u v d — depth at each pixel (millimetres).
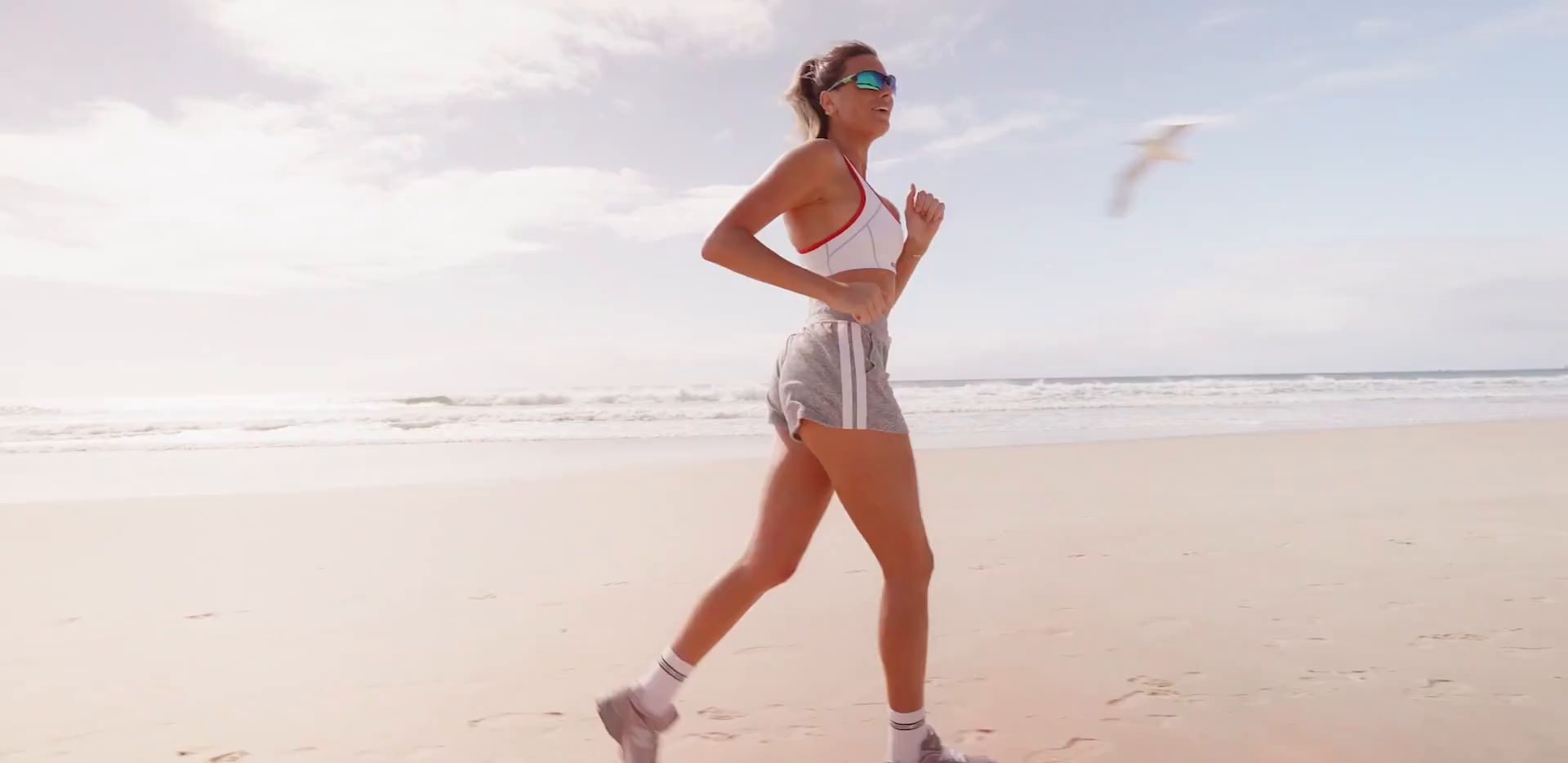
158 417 20250
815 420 2014
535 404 24688
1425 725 2512
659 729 2203
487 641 3537
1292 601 3900
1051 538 5469
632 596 4285
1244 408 21656
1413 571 4410
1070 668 3068
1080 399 25844
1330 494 7125
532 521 6477
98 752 2473
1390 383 33469
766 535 2174
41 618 3902
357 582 4555
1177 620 3641
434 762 2400
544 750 2480
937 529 5820
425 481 9281
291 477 9742
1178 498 7062
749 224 1973
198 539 5766
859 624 3721
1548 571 4367
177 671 3195
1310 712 2623
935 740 2139
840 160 2102
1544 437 12125
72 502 7348
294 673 3160
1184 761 2295
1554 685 2822
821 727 2607
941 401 25391
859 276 2102
